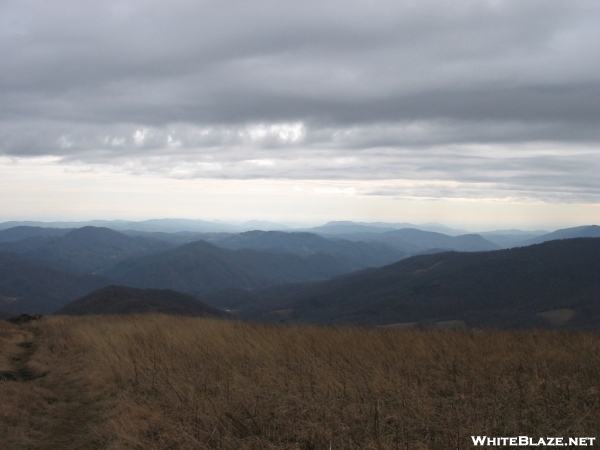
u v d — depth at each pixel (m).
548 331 13.87
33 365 12.20
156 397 7.95
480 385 7.69
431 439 5.94
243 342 11.01
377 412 6.41
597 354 9.82
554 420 6.29
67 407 8.52
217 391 7.83
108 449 6.23
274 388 7.66
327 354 9.87
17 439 6.86
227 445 5.88
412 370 8.57
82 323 19.83
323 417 6.48
